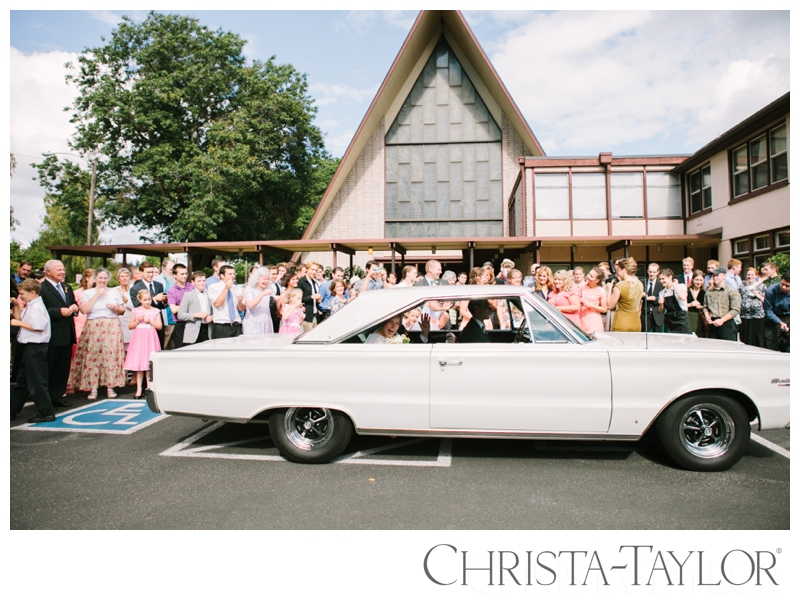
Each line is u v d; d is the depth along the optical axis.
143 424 5.36
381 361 3.97
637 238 15.74
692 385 3.76
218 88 27.81
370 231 22.77
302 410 4.20
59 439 4.83
